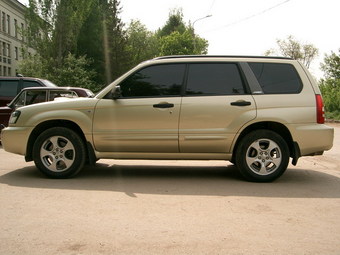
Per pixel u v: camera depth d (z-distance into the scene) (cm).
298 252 327
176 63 615
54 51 3177
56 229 377
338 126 2128
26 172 666
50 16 3162
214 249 332
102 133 604
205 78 608
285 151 592
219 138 592
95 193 519
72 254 320
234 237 360
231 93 600
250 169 597
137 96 607
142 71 615
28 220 403
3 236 358
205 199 493
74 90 1058
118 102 602
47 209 442
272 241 351
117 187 557
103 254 321
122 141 602
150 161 810
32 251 326
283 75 607
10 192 520
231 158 608
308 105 593
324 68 3428
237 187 565
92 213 429
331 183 603
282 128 606
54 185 565
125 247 335
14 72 5447
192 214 429
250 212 439
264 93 598
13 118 632
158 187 560
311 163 822
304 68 611
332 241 353
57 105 617
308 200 495
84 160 613
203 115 593
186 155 606
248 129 612
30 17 3155
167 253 323
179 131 595
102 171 686
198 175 658
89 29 4438
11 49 5322
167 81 610
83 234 364
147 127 598
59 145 612
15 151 626
